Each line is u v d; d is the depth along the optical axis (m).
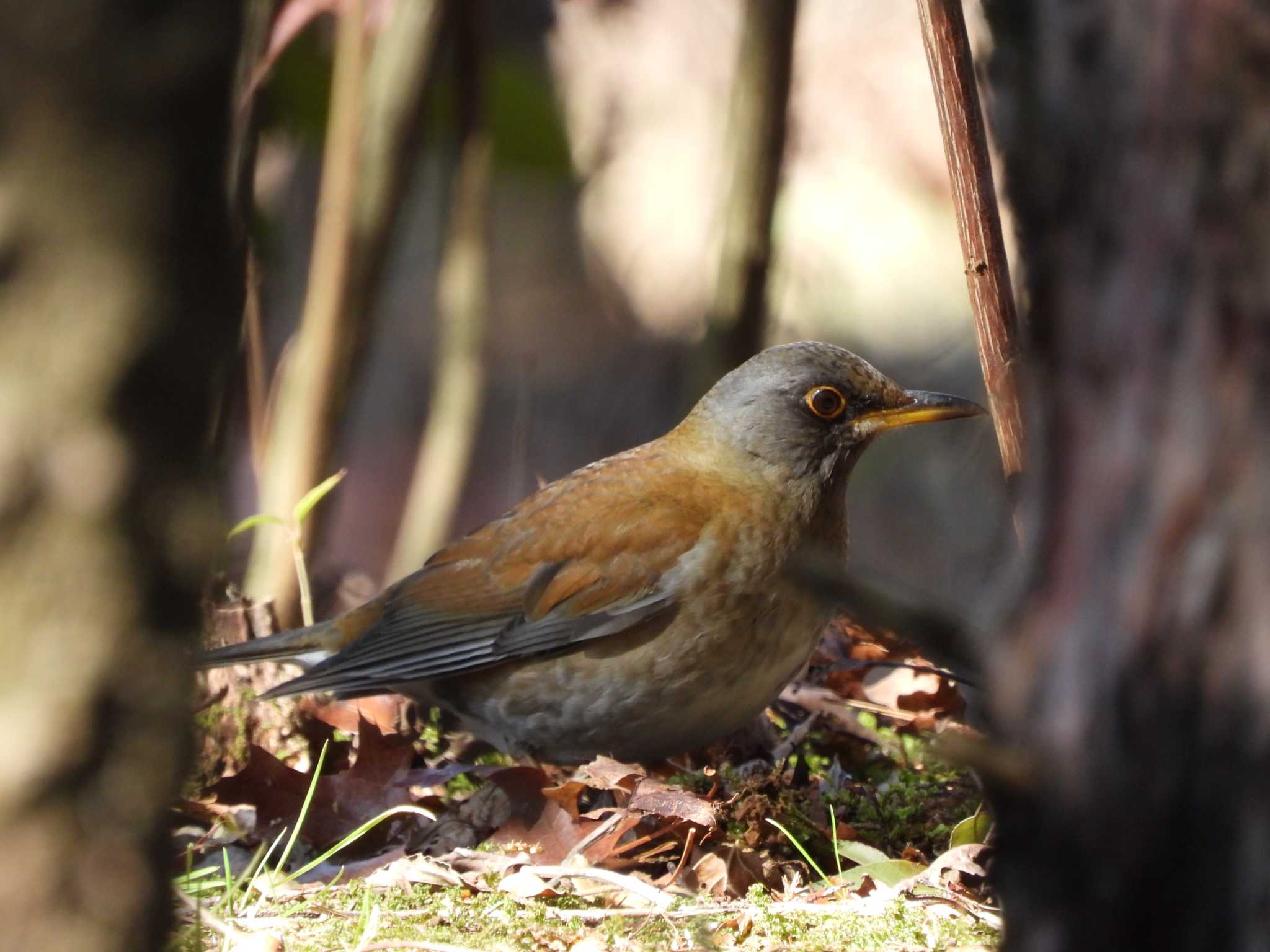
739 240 11.27
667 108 19.45
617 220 20.09
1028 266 3.94
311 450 10.94
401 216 11.27
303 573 9.95
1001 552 6.37
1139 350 3.57
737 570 8.87
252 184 9.53
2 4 2.98
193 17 3.08
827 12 17.78
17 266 3.04
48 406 3.06
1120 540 3.61
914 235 17.45
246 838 8.28
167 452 3.19
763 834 7.84
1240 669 3.45
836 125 17.38
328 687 9.04
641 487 9.12
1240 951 3.48
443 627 9.20
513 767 7.84
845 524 9.68
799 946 6.38
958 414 9.44
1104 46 3.60
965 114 6.54
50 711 3.12
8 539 3.09
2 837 3.13
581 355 21.05
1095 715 3.64
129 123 3.05
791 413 9.23
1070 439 3.74
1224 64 3.41
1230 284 3.44
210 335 3.23
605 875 7.01
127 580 3.16
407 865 7.27
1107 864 3.63
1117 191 3.59
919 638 4.07
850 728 9.44
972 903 6.93
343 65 10.52
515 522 9.37
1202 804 3.51
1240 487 3.45
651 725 9.07
